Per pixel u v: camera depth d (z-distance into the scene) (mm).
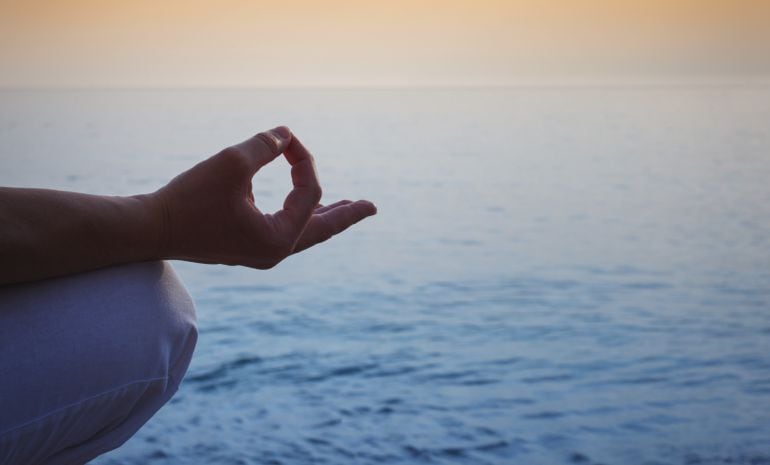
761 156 22906
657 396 3908
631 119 43188
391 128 39406
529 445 3180
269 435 3256
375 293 6840
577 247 9570
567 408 3699
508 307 6316
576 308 6250
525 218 12367
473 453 3082
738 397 3861
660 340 5195
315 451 3074
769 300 6422
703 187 16125
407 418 3533
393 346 5055
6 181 17422
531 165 21938
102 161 22203
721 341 5137
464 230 11125
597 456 3045
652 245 9617
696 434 3295
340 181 18484
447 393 3979
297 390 3996
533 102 71312
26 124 43156
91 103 76000
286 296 6625
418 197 15391
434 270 8039
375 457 3033
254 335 5309
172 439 3150
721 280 7359
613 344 5105
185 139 32188
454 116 49719
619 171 19766
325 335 5340
